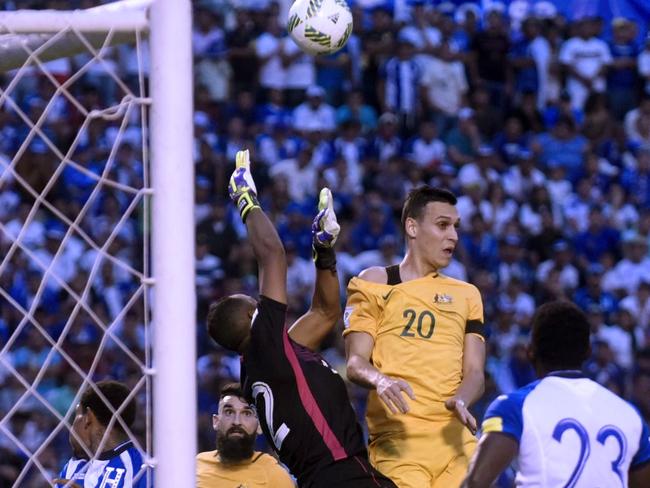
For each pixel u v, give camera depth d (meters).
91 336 42.53
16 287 43.56
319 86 57.56
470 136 57.09
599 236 53.25
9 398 39.78
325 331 17.89
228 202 50.81
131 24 13.72
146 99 13.50
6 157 48.91
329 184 52.09
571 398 14.66
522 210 53.75
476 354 17.42
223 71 56.38
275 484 20.19
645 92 61.50
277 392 15.95
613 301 50.34
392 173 52.31
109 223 47.50
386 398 15.93
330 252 17.34
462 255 49.75
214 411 39.94
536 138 57.72
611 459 14.48
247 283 46.06
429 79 57.56
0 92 14.70
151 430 14.35
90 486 18.84
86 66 14.25
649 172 56.50
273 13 57.84
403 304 17.44
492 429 14.51
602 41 61.59
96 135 50.56
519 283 48.69
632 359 47.41
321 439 15.97
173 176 13.37
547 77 60.31
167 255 13.32
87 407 19.36
